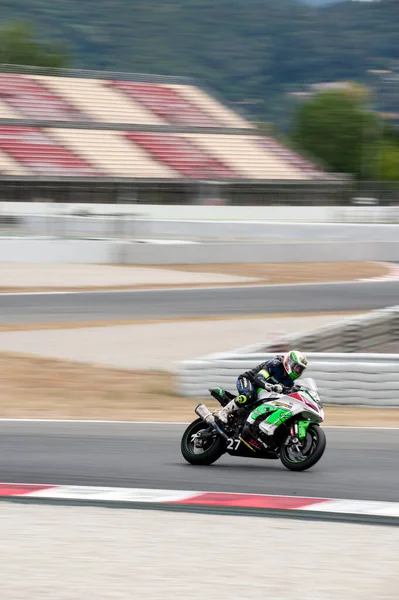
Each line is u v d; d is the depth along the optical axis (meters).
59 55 187.75
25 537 12.56
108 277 52.97
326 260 65.06
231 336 36.78
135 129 120.00
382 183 115.31
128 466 17.50
